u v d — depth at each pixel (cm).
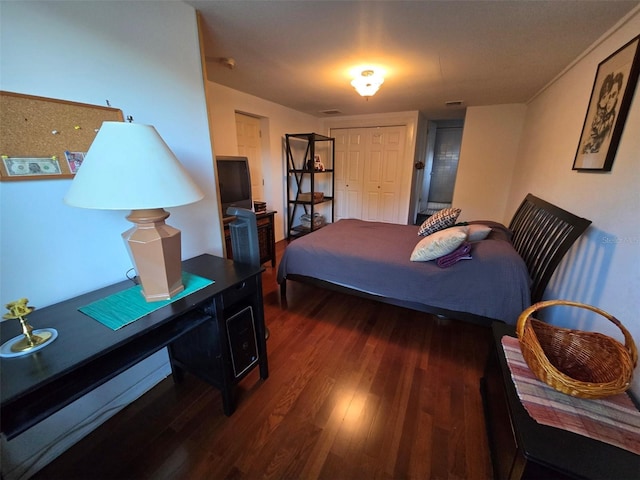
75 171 111
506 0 138
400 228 293
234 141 326
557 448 78
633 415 88
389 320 222
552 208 201
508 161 390
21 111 95
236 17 157
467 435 125
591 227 158
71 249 114
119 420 134
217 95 297
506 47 194
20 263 101
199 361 138
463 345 190
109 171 87
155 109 137
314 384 155
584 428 84
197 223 168
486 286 170
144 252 104
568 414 88
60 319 99
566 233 162
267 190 409
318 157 461
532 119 322
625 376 86
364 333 204
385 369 167
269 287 284
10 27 90
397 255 208
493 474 108
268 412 137
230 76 264
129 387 143
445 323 217
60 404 78
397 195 491
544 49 194
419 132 470
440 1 139
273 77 268
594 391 87
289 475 110
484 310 171
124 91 124
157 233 104
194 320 119
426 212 670
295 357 178
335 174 531
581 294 159
